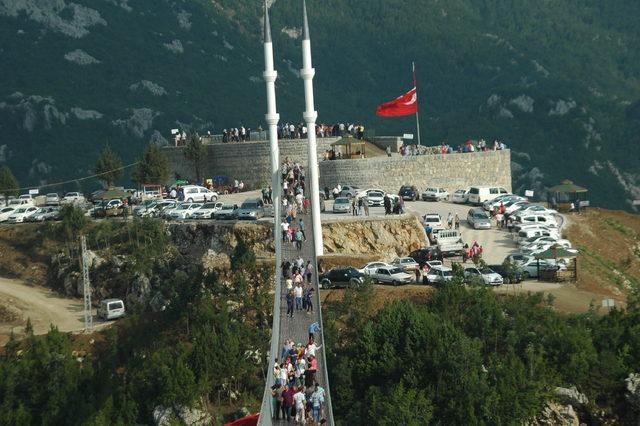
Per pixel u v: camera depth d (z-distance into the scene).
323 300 117.62
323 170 167.00
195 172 186.25
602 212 166.00
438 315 108.88
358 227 137.12
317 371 85.00
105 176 187.75
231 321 117.19
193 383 105.25
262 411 74.62
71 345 123.69
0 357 124.94
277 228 114.44
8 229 164.50
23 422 108.88
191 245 144.50
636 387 101.25
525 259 127.88
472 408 95.38
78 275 149.50
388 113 173.00
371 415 94.88
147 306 138.25
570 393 100.94
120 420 102.69
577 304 117.19
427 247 134.50
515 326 106.62
